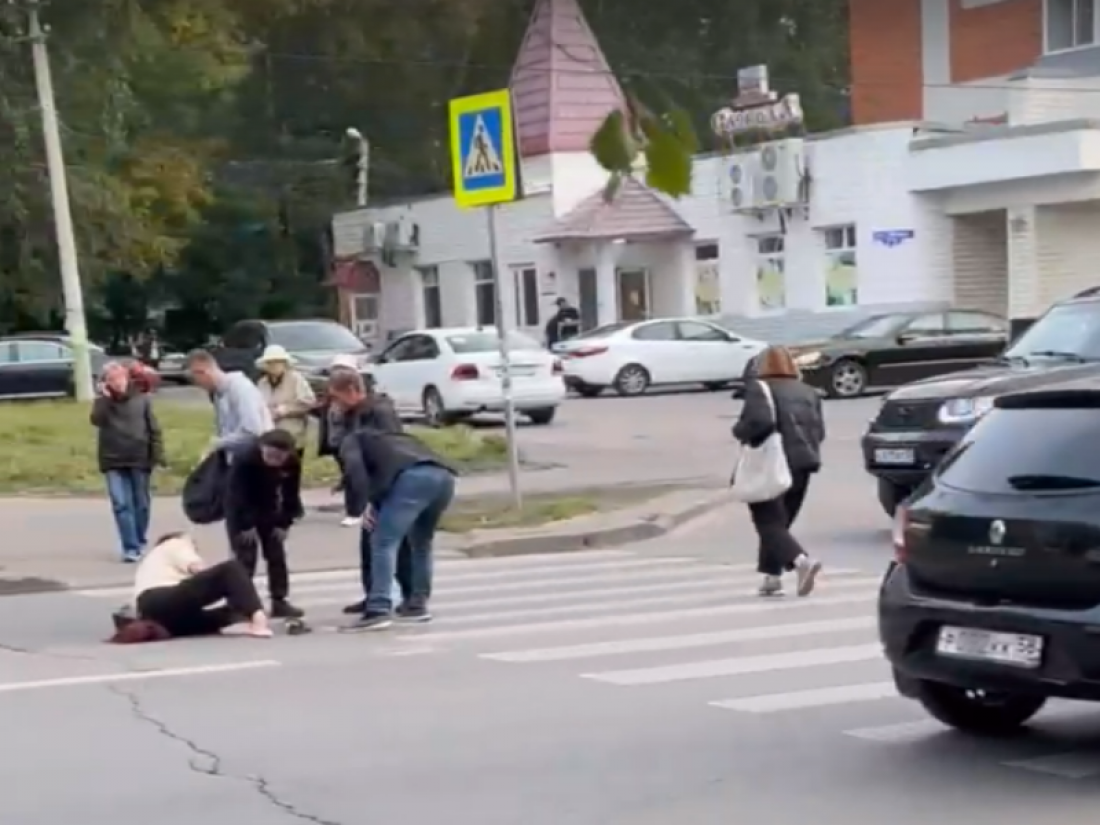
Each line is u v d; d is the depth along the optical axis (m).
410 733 8.95
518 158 17.05
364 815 7.38
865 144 38.84
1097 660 7.44
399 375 31.19
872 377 34.19
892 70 48.88
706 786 7.75
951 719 8.59
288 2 50.19
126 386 16.55
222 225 55.38
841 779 7.84
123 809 7.57
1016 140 36.16
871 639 11.45
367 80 55.06
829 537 17.33
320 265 57.06
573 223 43.25
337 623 12.84
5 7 37.38
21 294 44.31
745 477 13.41
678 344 37.84
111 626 13.05
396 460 12.45
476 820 7.26
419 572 12.75
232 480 12.49
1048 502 7.74
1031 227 36.78
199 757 8.52
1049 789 7.59
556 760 8.29
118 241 44.75
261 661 11.25
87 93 43.03
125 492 16.55
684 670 10.53
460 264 49.12
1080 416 7.97
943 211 38.19
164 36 44.34
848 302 39.72
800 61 51.75
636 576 15.35
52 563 16.47
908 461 16.09
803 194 39.94
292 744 8.76
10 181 42.69
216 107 55.16
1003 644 7.76
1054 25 44.41
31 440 24.86
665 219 43.22
